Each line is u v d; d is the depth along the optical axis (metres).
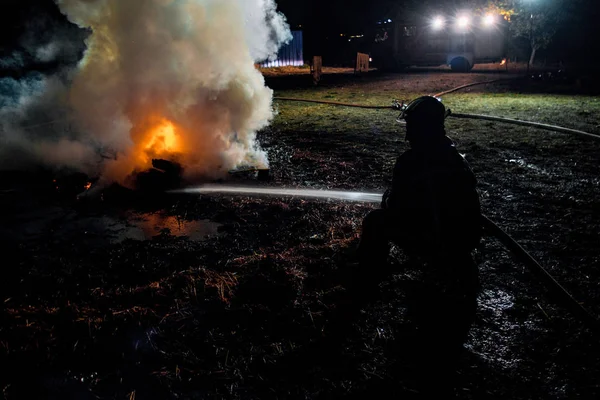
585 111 12.23
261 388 2.55
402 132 9.58
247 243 4.46
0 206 5.26
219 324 3.08
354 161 7.37
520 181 6.26
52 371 2.61
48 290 3.60
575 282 3.64
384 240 3.33
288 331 3.03
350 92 17.64
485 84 20.11
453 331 3.06
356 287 3.42
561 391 2.55
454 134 9.34
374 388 2.57
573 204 5.33
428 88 18.83
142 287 3.53
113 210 5.29
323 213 5.13
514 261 3.97
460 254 3.26
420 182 3.11
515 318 3.21
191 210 5.29
